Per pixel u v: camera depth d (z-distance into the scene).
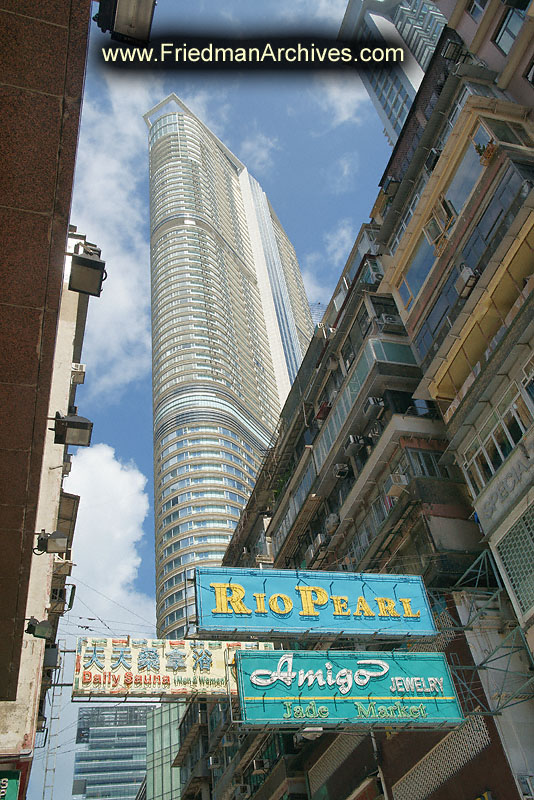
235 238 122.50
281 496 31.48
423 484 19.12
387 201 27.73
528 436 15.25
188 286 99.00
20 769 10.77
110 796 109.62
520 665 15.72
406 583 16.50
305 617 15.22
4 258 6.54
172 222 110.50
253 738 26.81
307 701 13.84
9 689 10.16
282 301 127.88
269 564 34.44
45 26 5.54
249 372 98.31
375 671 14.60
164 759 59.56
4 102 5.83
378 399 22.11
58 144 6.09
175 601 63.81
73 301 17.72
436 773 16.34
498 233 17.55
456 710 14.29
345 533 23.56
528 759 14.16
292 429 31.02
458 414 17.84
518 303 17.09
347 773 20.53
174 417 81.56
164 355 90.81
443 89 23.39
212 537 68.12
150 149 130.00
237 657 14.23
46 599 12.60
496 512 16.09
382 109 46.25
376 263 26.00
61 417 10.07
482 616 16.48
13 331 6.99
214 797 33.66
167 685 17.42
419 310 21.33
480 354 18.86
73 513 19.50
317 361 28.92
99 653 17.48
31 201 6.29
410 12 46.00
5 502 8.24
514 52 21.86
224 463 76.38
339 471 23.91
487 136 19.11
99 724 118.50
